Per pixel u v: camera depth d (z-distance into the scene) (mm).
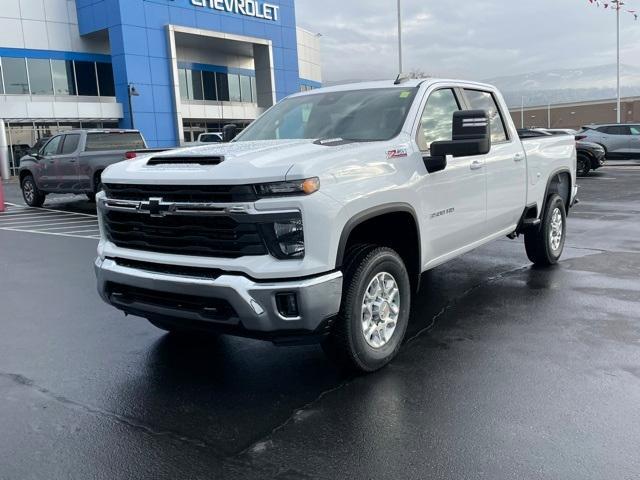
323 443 3377
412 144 4641
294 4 43969
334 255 3758
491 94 6172
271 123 5527
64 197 19547
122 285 4238
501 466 3080
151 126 35469
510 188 6121
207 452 3328
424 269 4852
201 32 37500
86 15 35062
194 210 3758
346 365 4141
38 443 3469
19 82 33500
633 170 23141
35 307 6344
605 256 8023
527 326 5215
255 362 4625
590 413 3607
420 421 3584
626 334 4945
